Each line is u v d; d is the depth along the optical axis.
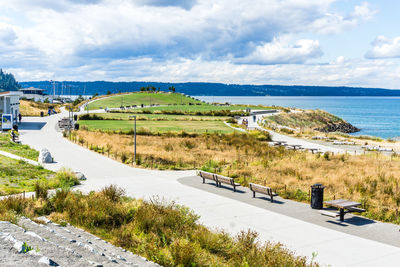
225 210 14.79
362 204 15.20
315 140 48.31
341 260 9.90
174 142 39.50
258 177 21.41
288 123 94.88
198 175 22.70
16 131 45.38
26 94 150.75
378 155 31.92
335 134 58.72
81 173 21.03
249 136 47.72
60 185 18.12
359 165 25.91
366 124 127.50
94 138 40.44
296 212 14.68
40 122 62.28
